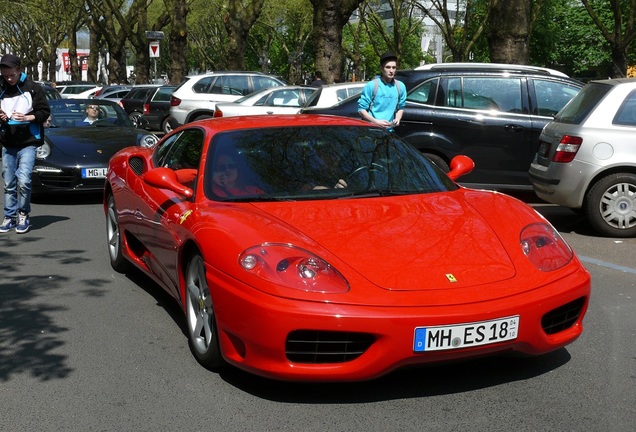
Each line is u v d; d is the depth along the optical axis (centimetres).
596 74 4881
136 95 2909
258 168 486
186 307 463
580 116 840
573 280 402
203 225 433
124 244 644
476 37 3425
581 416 372
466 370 429
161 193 541
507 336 374
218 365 435
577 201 835
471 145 1005
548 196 862
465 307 366
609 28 4112
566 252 425
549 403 387
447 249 402
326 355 371
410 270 382
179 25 3559
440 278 379
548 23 4316
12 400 403
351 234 409
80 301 591
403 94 878
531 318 379
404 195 476
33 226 919
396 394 398
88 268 701
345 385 409
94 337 504
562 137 838
